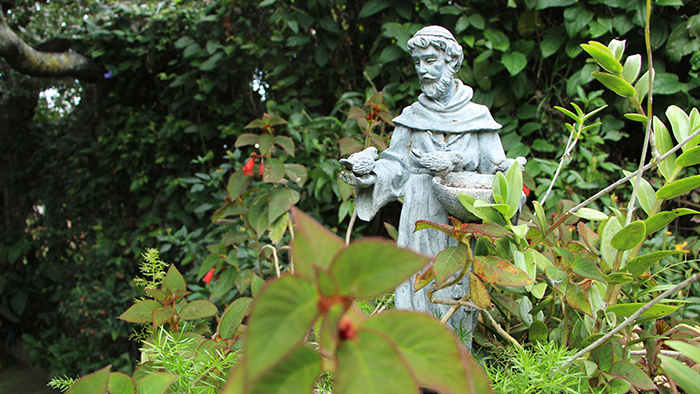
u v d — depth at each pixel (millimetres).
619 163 2846
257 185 3035
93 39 3982
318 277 515
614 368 1199
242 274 2186
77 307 4273
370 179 1562
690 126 1351
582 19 2514
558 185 2566
